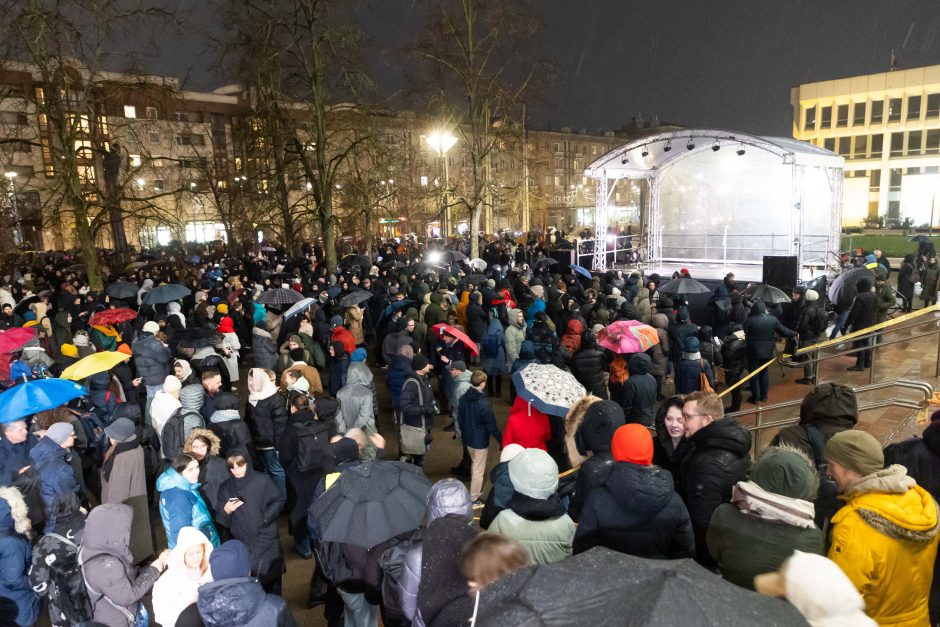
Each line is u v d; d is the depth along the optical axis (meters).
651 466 3.53
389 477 4.20
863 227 55.84
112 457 5.77
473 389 7.11
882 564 2.77
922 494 2.95
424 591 2.96
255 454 6.75
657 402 10.57
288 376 6.88
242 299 15.27
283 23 22.95
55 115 18.27
